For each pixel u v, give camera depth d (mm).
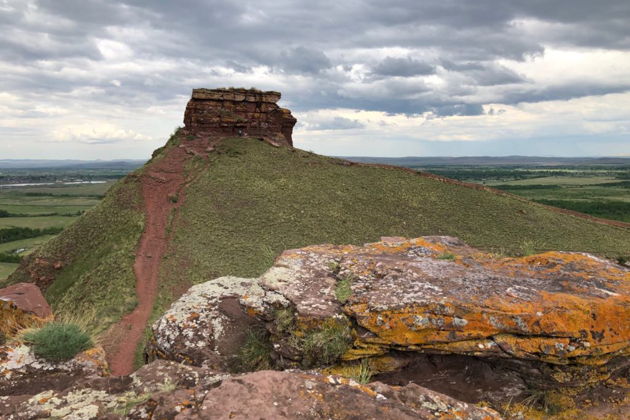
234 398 4266
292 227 41188
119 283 30828
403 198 50094
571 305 6402
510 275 7922
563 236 45156
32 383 5984
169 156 52094
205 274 32500
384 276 8047
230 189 46938
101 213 42594
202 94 57531
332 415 4121
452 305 6617
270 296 7773
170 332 8961
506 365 6664
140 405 4582
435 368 6934
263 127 60469
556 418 6219
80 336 6887
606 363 6453
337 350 6828
